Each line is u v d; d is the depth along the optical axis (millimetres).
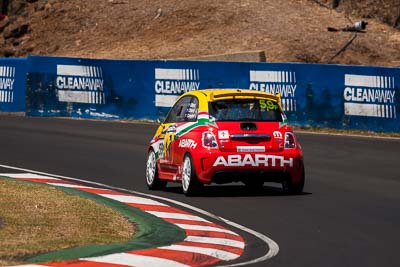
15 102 92875
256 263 26891
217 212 37719
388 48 113062
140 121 85438
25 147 62781
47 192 39438
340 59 108875
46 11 137125
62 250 27672
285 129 42062
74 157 58000
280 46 111000
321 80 78812
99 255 27234
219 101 42188
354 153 62344
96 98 87438
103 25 129875
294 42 112188
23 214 33500
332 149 64375
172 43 118312
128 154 60094
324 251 29094
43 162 55312
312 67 79125
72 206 36031
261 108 42281
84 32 129750
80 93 87938
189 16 125750
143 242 30172
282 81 79875
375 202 41031
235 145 41062
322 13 124875
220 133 41156
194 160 41344
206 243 30484
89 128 76562
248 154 41094
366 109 77750
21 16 138875
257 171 41281
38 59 88750
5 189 39719
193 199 41438
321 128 78750
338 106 78438
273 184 48250
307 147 65188
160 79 84688
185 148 42281
